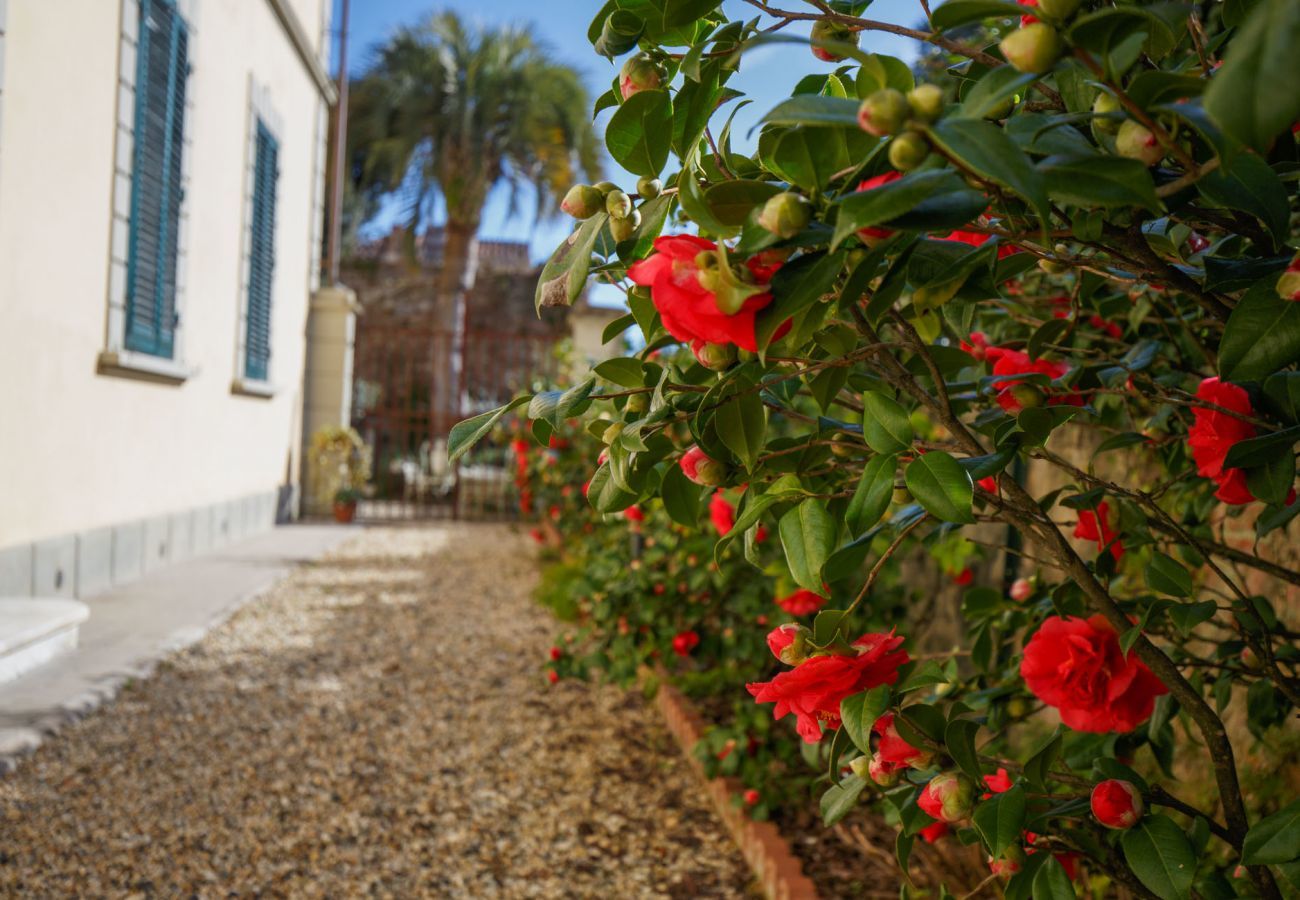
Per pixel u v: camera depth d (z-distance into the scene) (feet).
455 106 45.32
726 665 10.92
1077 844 2.99
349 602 19.89
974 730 2.91
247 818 9.51
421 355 60.70
